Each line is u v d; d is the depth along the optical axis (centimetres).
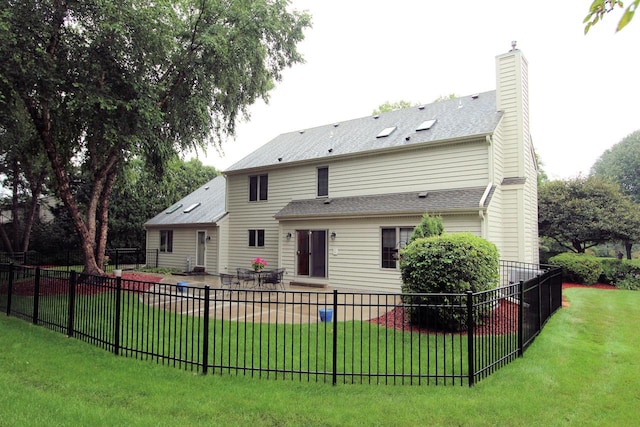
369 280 1287
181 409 382
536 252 1584
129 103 1022
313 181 1585
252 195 1812
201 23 1263
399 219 1227
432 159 1280
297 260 1498
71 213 1279
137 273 1878
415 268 754
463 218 1119
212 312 919
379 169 1397
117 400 405
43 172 2012
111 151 1259
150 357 564
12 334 660
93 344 616
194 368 516
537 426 358
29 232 2245
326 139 1755
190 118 1306
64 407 380
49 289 741
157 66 1262
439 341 645
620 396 431
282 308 1001
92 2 951
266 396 415
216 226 1878
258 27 1310
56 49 1006
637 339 687
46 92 965
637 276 1482
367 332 700
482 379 477
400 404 397
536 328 708
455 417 371
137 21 1003
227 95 1441
